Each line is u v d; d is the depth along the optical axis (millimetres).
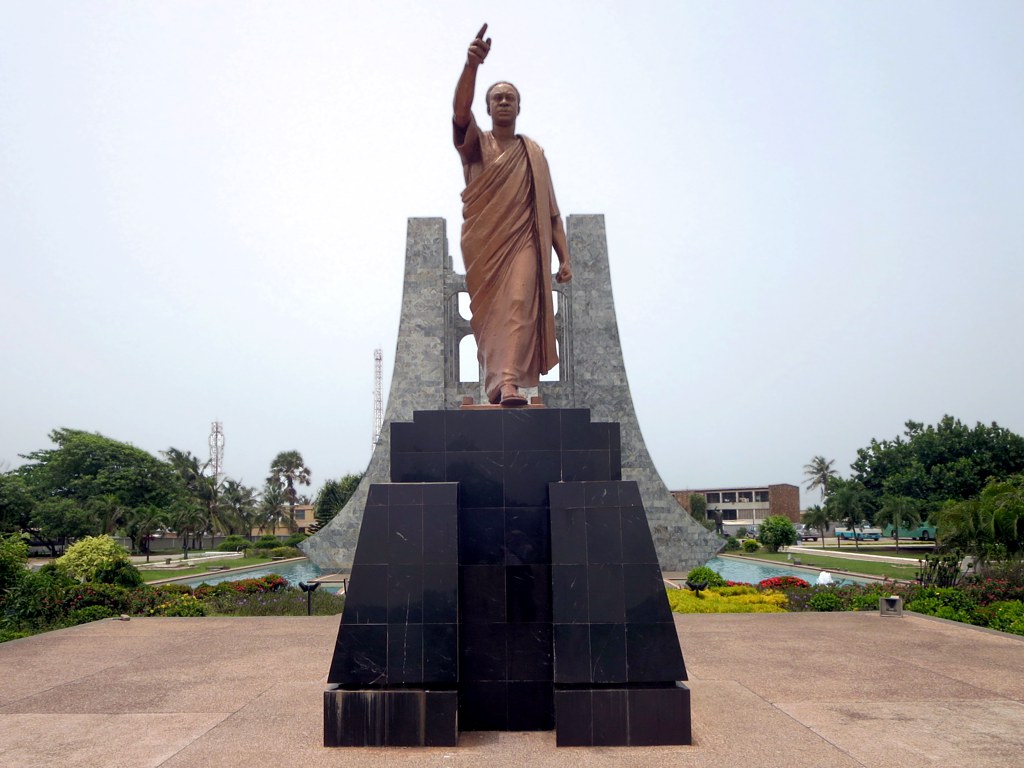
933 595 21609
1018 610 18875
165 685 12492
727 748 8797
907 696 11469
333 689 8945
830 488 86625
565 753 8500
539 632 9336
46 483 69938
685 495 125125
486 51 10078
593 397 44906
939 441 70875
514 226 10867
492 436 9688
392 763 8203
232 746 9062
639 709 8789
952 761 8438
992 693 11648
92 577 25094
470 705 9250
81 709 10984
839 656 14703
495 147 11109
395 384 45062
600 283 45688
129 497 69562
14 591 21172
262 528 94250
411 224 46312
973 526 27766
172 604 22188
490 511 9531
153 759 8672
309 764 8258
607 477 9602
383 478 44719
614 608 8930
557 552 9062
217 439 114750
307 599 24250
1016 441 68250
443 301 45938
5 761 8695
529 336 10867
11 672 13648
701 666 13812
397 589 8961
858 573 42844
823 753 8656
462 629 9344
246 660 14641
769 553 70438
